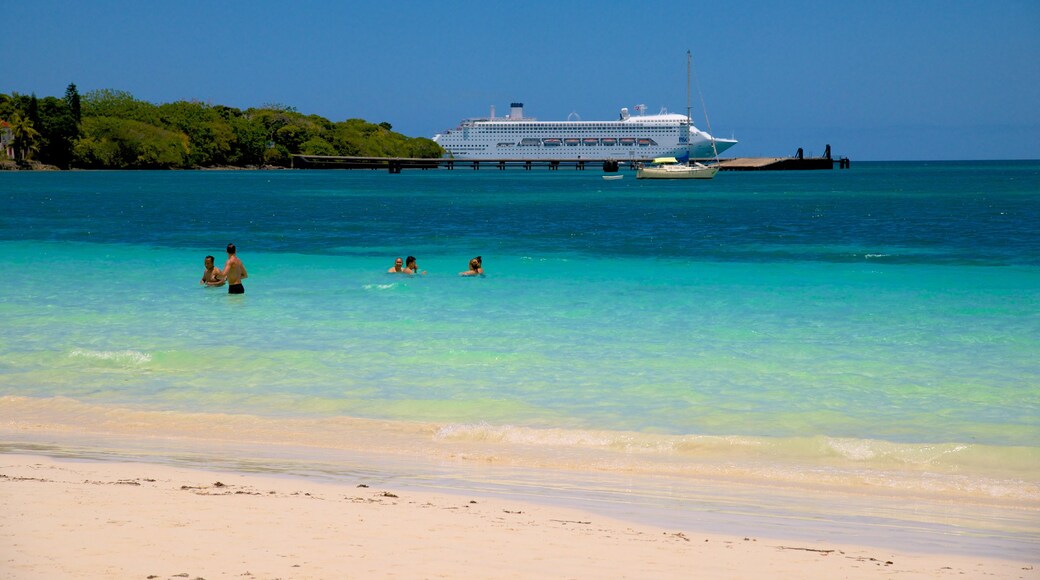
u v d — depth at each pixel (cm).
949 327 1803
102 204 7300
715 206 7150
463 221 5372
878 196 8900
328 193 10038
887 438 1114
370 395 1335
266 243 3800
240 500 789
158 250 3400
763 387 1362
